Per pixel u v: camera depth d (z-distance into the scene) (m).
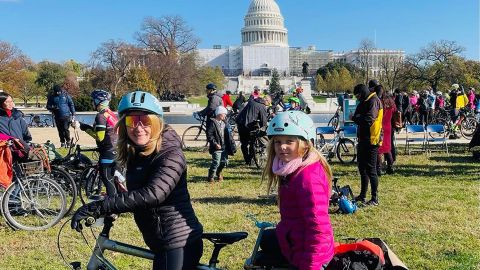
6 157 7.27
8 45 73.44
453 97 21.86
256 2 149.12
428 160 14.12
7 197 7.34
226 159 11.18
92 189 8.76
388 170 11.89
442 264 5.73
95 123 7.59
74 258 6.12
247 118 12.98
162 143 3.24
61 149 16.69
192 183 10.98
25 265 5.89
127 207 3.08
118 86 70.75
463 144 17.86
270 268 3.42
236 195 9.66
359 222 7.56
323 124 30.61
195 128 19.97
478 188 10.11
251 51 143.75
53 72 87.81
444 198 9.15
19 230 7.33
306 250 3.13
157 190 3.10
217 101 12.66
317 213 3.12
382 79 87.62
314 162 3.25
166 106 56.06
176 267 3.20
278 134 3.25
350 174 11.95
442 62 74.75
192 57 80.88
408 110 23.02
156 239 3.23
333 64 127.44
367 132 8.27
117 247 3.40
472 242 6.54
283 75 141.25
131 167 3.29
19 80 74.44
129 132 3.19
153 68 74.69
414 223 7.47
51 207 7.89
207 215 8.10
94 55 71.81
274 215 8.08
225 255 6.18
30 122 31.23
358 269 3.26
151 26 78.06
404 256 6.01
